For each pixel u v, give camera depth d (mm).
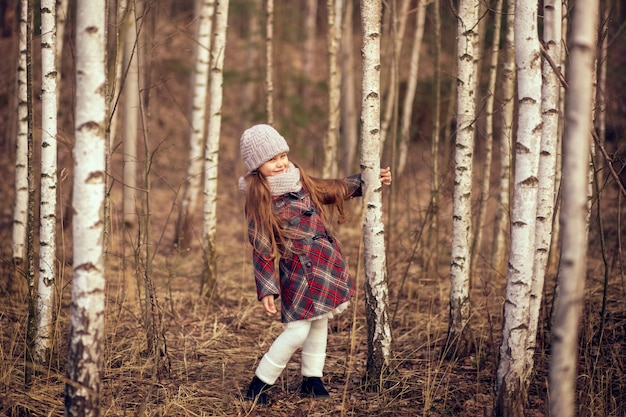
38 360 3674
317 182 3531
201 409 3318
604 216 6762
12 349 3688
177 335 4621
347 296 3396
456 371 3938
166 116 13383
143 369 3859
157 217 9102
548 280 5637
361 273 6227
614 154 4020
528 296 2924
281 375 3871
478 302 5293
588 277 5312
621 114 6230
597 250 6277
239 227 8766
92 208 2420
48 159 3648
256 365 4031
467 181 4094
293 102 11359
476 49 4523
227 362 4086
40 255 3680
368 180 3469
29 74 3582
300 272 3352
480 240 6164
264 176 3387
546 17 3314
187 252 7270
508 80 5383
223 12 5664
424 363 4082
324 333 3531
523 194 2857
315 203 3482
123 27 3891
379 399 3480
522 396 2988
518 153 2854
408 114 8070
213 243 5590
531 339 3283
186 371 3785
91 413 2502
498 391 3000
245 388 3662
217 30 5699
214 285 5582
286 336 3371
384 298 3584
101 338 2510
